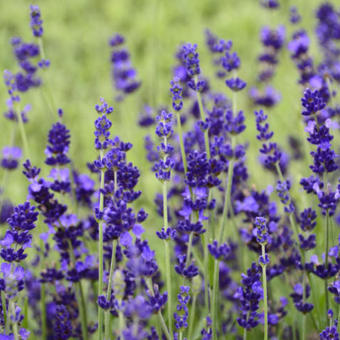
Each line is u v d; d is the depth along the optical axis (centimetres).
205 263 311
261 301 349
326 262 329
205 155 304
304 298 327
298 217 400
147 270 265
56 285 367
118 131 812
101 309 281
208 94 514
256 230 272
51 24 1285
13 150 492
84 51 1164
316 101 313
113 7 1329
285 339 397
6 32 1234
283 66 843
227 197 304
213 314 296
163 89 937
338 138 520
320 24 643
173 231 272
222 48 347
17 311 244
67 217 331
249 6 1291
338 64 546
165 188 274
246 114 755
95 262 367
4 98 932
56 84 994
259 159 470
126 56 612
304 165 534
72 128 866
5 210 421
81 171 755
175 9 1309
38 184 318
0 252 263
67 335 346
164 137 281
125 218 263
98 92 973
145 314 183
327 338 277
